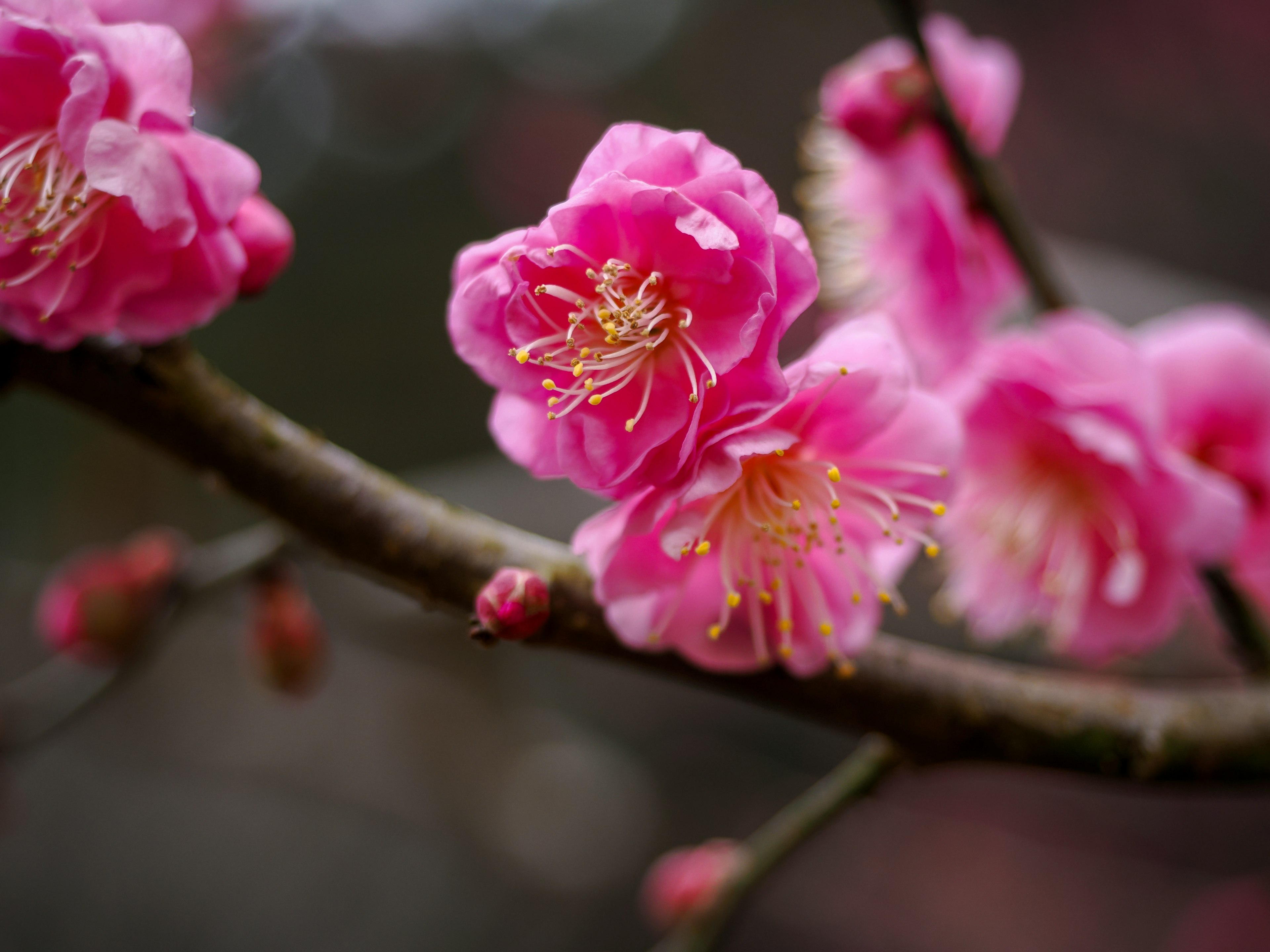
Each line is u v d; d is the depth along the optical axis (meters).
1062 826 1.04
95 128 0.25
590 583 0.26
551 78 1.39
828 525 0.26
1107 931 0.96
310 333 1.29
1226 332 0.30
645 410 0.25
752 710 1.11
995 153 0.32
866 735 0.27
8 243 0.26
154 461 0.84
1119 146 1.20
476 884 0.80
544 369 0.25
